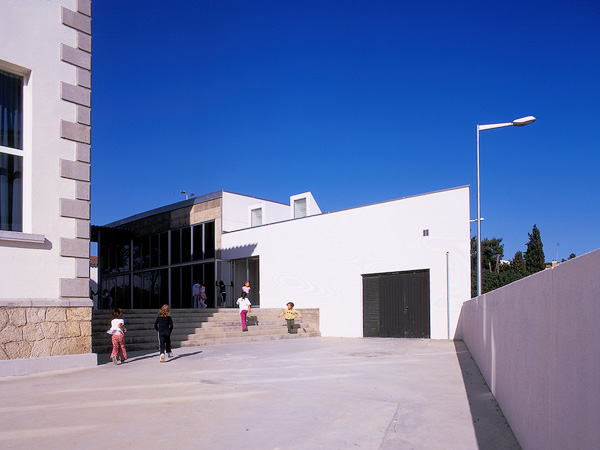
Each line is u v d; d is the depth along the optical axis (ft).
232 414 19.99
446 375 30.25
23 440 16.42
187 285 94.27
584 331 9.16
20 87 34.50
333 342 56.54
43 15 35.29
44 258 33.65
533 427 13.62
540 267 206.80
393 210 64.18
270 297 78.69
